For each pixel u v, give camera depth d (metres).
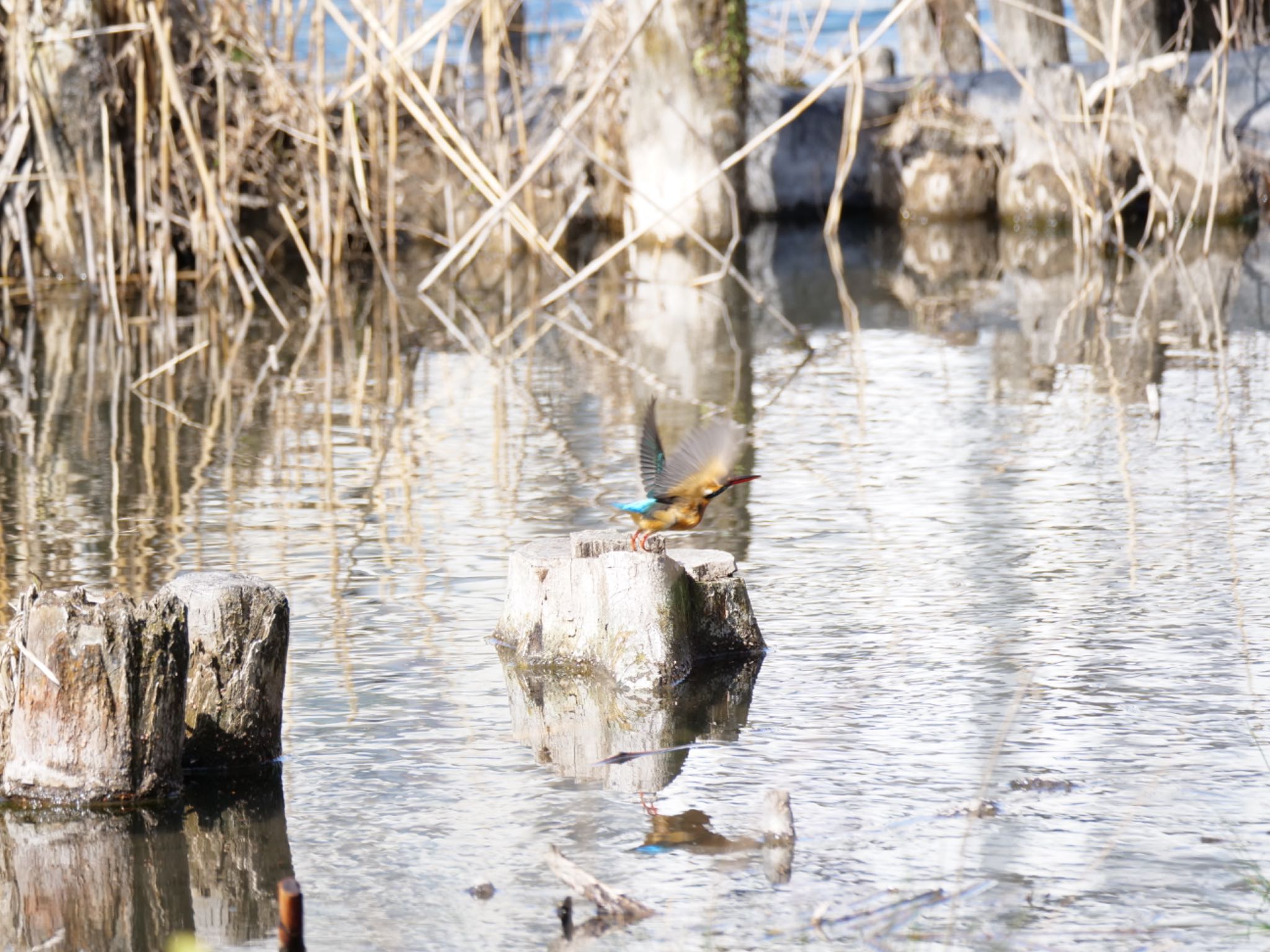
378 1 24.97
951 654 9.60
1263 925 6.38
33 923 6.75
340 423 16.12
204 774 8.17
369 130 26.16
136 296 23.22
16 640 7.78
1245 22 30.61
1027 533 12.05
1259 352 18.33
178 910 6.82
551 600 9.67
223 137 23.47
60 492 13.49
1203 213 27.75
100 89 23.03
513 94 27.45
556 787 7.94
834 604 10.58
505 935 6.52
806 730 8.55
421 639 10.08
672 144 26.98
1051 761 8.02
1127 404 16.19
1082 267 24.66
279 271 25.75
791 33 38.75
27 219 23.72
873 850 7.15
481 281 24.95
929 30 34.31
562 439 15.29
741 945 6.36
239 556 11.69
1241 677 9.09
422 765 8.24
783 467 14.15
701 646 9.67
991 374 17.81
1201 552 11.46
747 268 25.61
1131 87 27.33
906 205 29.98
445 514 12.80
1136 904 6.58
